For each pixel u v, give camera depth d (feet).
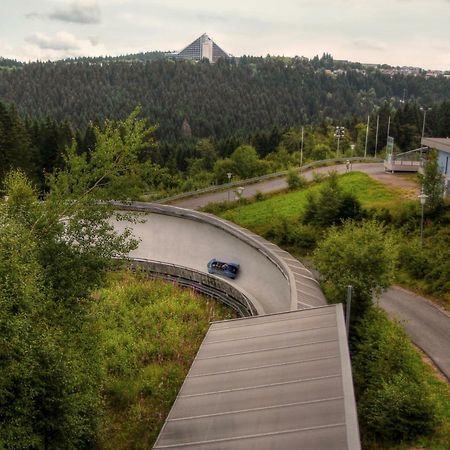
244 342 64.39
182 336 103.35
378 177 201.98
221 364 59.82
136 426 75.00
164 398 82.23
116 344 97.91
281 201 183.83
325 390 49.42
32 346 51.75
